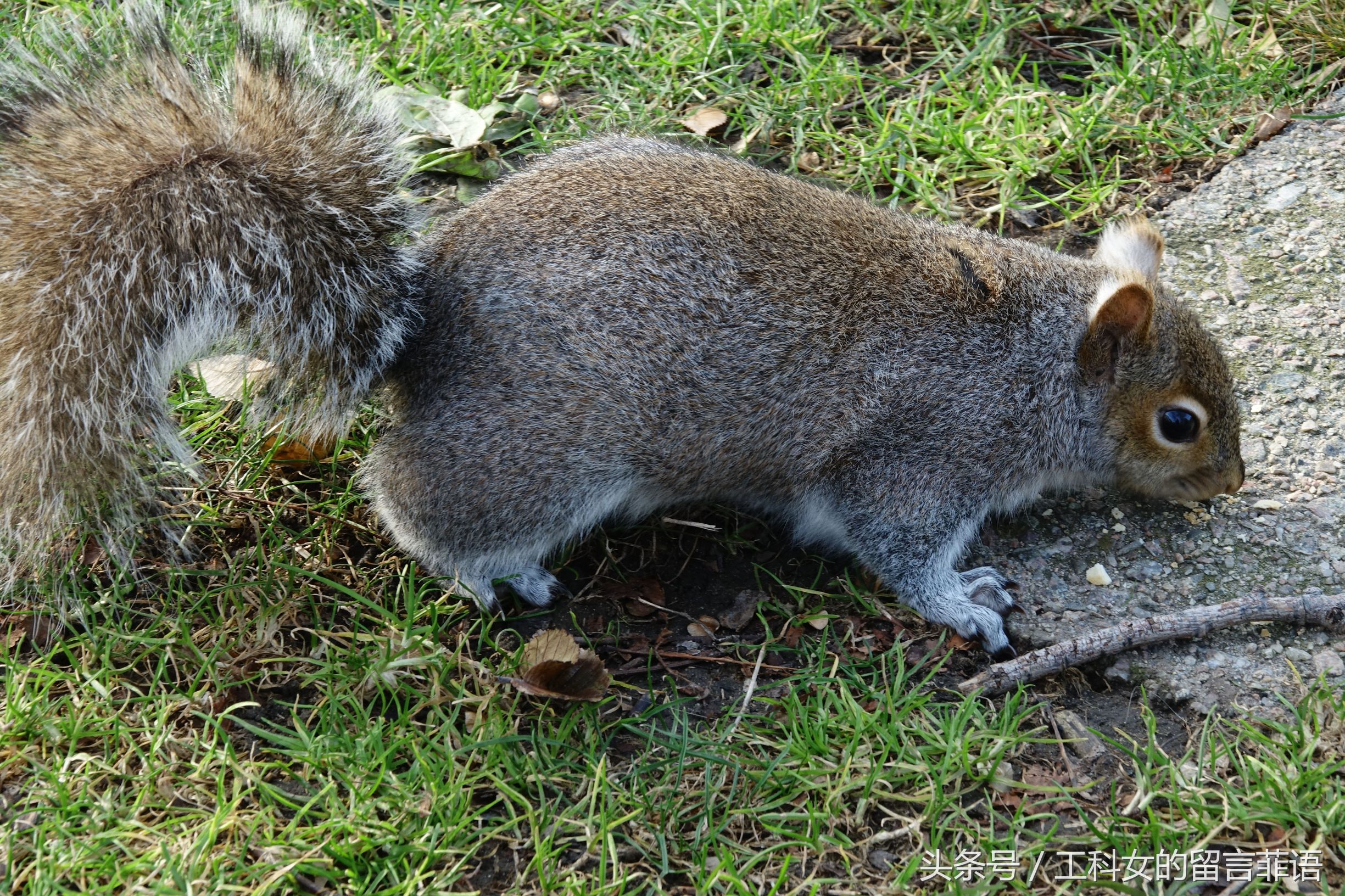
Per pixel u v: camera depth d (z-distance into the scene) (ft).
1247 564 2.66
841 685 2.54
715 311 2.61
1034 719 2.55
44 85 2.56
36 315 2.50
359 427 2.76
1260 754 2.49
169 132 2.55
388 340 2.61
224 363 2.77
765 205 2.65
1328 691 2.52
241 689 2.54
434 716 2.52
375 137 2.63
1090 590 2.66
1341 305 2.85
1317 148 3.02
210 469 2.72
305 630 2.58
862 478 2.67
